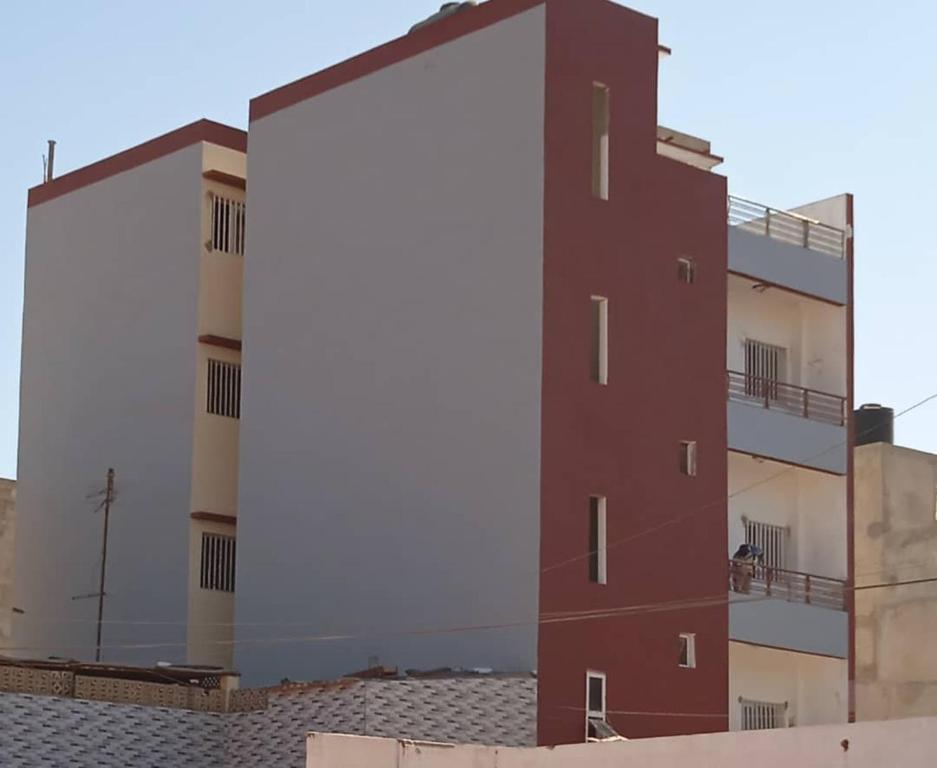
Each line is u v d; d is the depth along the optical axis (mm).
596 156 40875
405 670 40562
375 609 41531
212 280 47594
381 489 41938
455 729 37000
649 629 39719
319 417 43719
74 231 51281
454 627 39750
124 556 47938
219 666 45844
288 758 37188
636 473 40188
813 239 45531
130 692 37531
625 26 41594
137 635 47125
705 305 42188
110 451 48906
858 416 54062
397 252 42594
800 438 43719
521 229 39875
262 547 44406
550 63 40000
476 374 40344
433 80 42406
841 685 43562
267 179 46125
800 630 42688
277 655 43500
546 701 37844
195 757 37750
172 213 48469
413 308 42000
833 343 45500
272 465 44594
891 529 52500
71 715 36312
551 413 38938
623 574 39531
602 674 38750
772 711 43906
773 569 42875
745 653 43500
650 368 40844
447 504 40406
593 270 40156
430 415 41188
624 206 40969
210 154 47938
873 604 52938
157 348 48250
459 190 41406
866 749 24141
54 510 50094
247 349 45719
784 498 45281
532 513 38562
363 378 42844
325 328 43969
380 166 43344
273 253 45594
